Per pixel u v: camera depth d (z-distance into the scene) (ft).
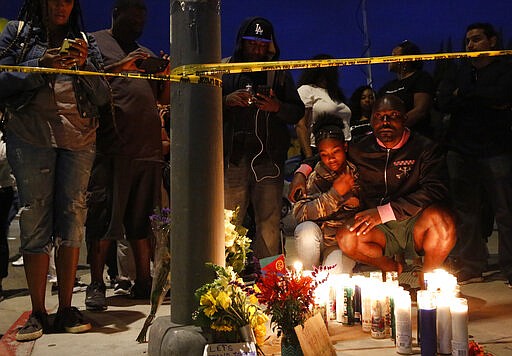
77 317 13.70
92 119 13.73
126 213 16.52
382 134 15.08
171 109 10.77
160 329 10.78
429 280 12.85
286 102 17.39
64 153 13.46
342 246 15.37
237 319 10.21
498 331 13.02
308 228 15.57
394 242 15.64
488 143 18.01
